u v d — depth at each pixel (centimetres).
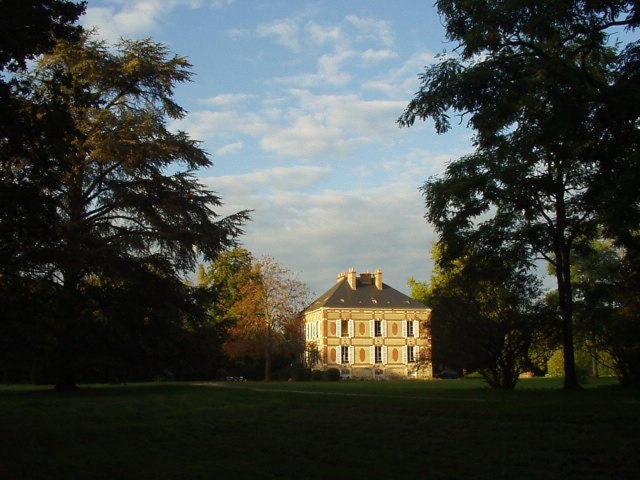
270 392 2645
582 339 3203
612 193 1942
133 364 3170
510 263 3006
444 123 1905
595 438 1308
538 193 2736
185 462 1279
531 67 1745
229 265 7875
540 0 1694
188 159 3447
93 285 3198
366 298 8288
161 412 2023
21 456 1345
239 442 1480
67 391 3050
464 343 3138
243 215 3541
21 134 1805
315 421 1723
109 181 3338
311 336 8456
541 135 1803
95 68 3241
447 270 3228
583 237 3025
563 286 2952
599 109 1689
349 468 1184
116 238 3275
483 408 1781
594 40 1781
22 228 2006
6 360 2748
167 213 3412
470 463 1172
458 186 2864
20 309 2553
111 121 3241
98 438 1572
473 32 1775
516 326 3047
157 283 3238
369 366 7988
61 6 1834
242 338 6631
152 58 3412
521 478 1055
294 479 1115
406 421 1648
